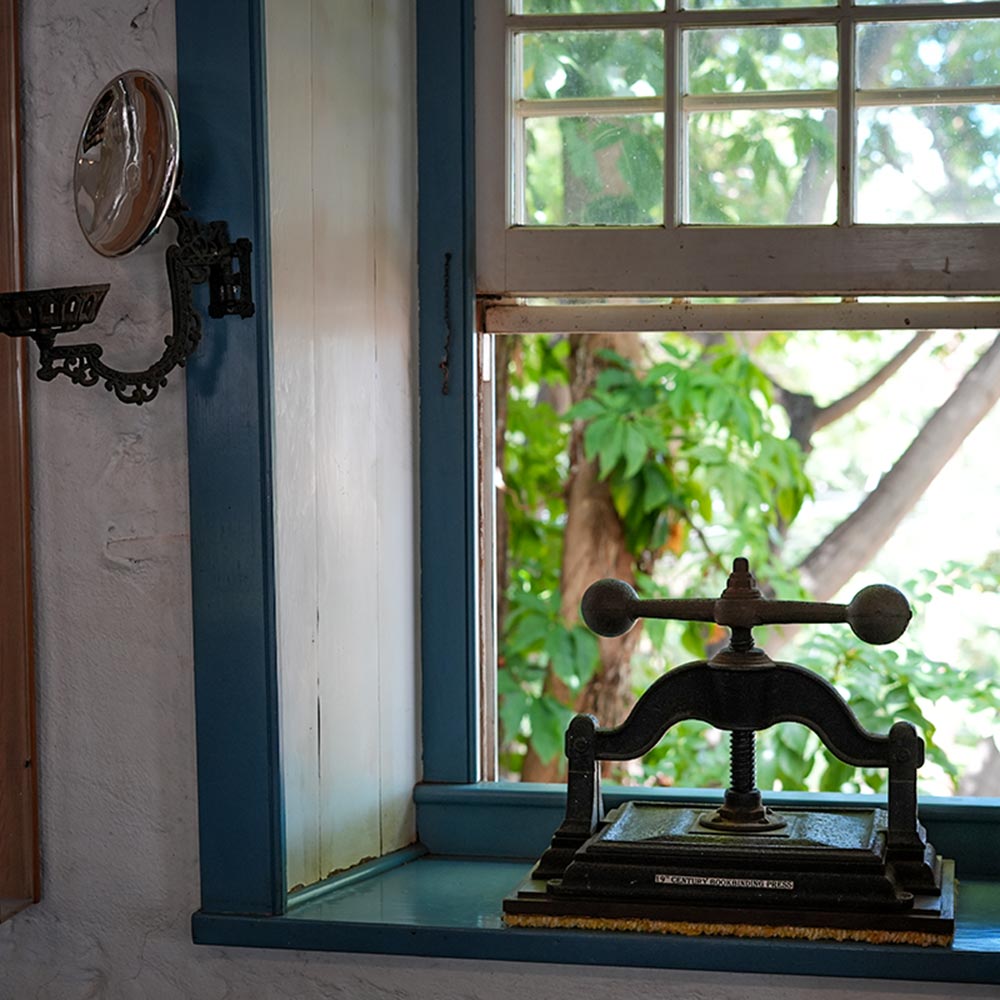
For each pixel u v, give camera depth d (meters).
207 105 1.62
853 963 1.55
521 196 1.97
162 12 1.66
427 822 1.96
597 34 1.95
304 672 1.72
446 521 1.97
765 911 1.58
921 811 1.86
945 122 1.89
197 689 1.67
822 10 1.89
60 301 1.52
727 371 3.62
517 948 1.62
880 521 4.21
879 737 1.65
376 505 1.87
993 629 4.18
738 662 1.66
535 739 3.63
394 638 1.92
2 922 1.68
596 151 1.96
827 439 4.38
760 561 3.93
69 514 1.71
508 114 1.95
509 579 3.85
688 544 3.99
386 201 1.88
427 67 1.94
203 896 1.68
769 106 1.92
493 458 2.04
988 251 1.88
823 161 1.92
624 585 1.69
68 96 1.69
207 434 1.64
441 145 1.94
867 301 1.96
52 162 1.69
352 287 1.81
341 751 1.80
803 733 3.34
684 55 1.94
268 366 1.63
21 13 1.69
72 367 1.69
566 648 3.60
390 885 1.81
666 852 1.61
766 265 1.92
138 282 1.68
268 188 1.64
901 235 1.89
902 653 3.60
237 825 1.67
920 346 4.21
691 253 1.93
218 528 1.65
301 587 1.71
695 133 1.94
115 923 1.73
